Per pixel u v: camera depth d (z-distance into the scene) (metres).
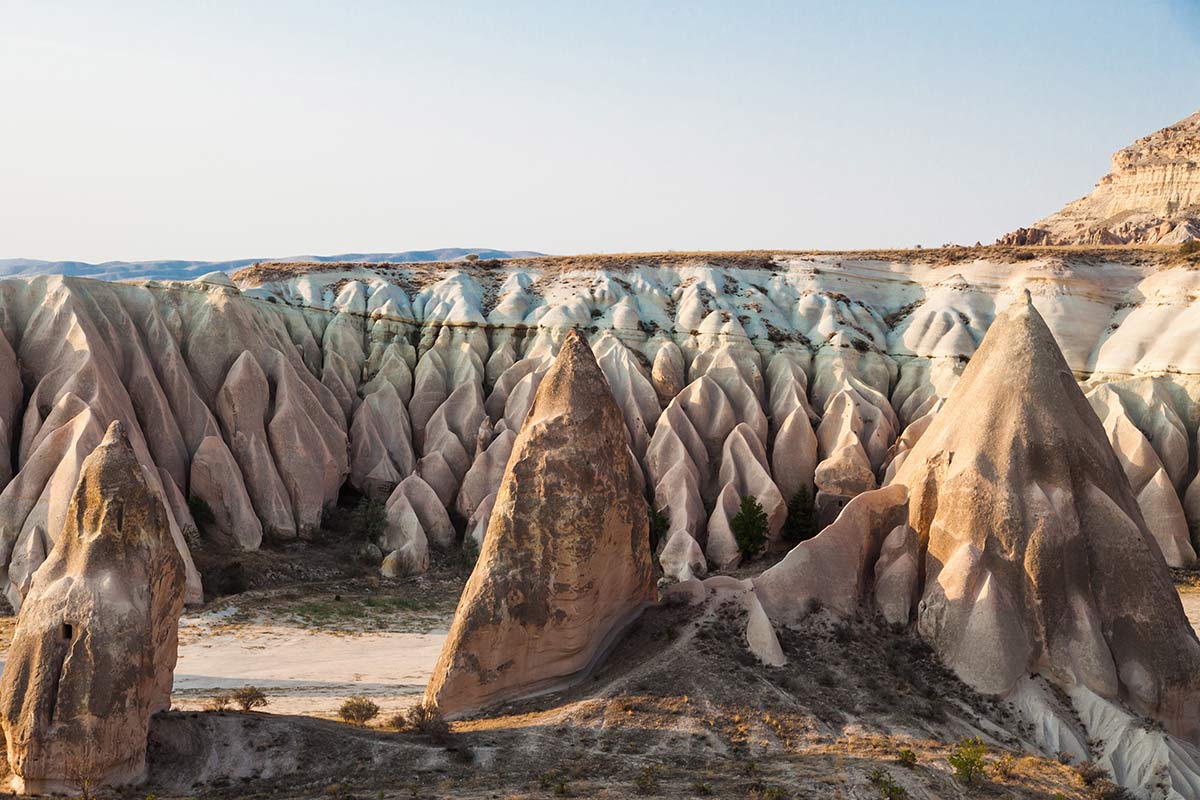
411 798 23.28
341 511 60.25
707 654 30.67
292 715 29.95
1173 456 60.12
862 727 28.08
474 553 56.53
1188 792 27.25
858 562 34.25
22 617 24.42
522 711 29.45
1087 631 31.05
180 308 61.69
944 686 30.95
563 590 30.48
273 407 59.19
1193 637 31.86
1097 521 32.50
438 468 62.91
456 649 30.03
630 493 32.62
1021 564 31.89
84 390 51.00
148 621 24.95
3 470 49.56
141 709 24.55
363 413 65.69
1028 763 27.19
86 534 24.89
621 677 30.09
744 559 58.25
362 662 40.09
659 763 25.80
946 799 24.36
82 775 23.42
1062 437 33.25
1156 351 66.56
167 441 53.84
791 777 24.89
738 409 67.75
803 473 64.31
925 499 34.50
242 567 51.06
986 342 36.62
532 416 31.61
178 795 23.73
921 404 68.50
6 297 55.56
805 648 31.94
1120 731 29.00
